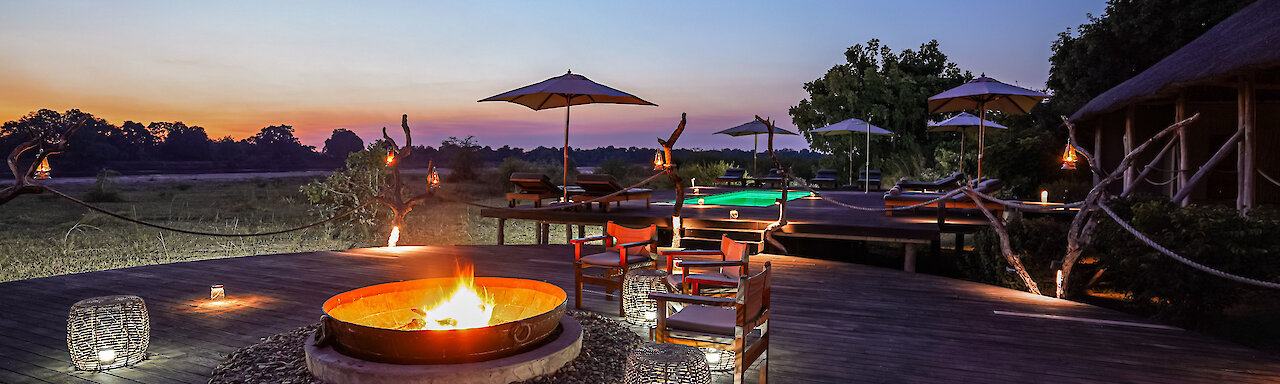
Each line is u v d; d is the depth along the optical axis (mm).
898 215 11734
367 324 4582
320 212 15531
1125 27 18547
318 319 5613
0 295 6406
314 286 7016
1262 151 12781
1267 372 4406
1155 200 7766
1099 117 16672
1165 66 13000
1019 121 21594
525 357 3977
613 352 4574
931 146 28266
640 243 5867
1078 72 20672
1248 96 9414
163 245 13820
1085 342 5117
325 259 8781
